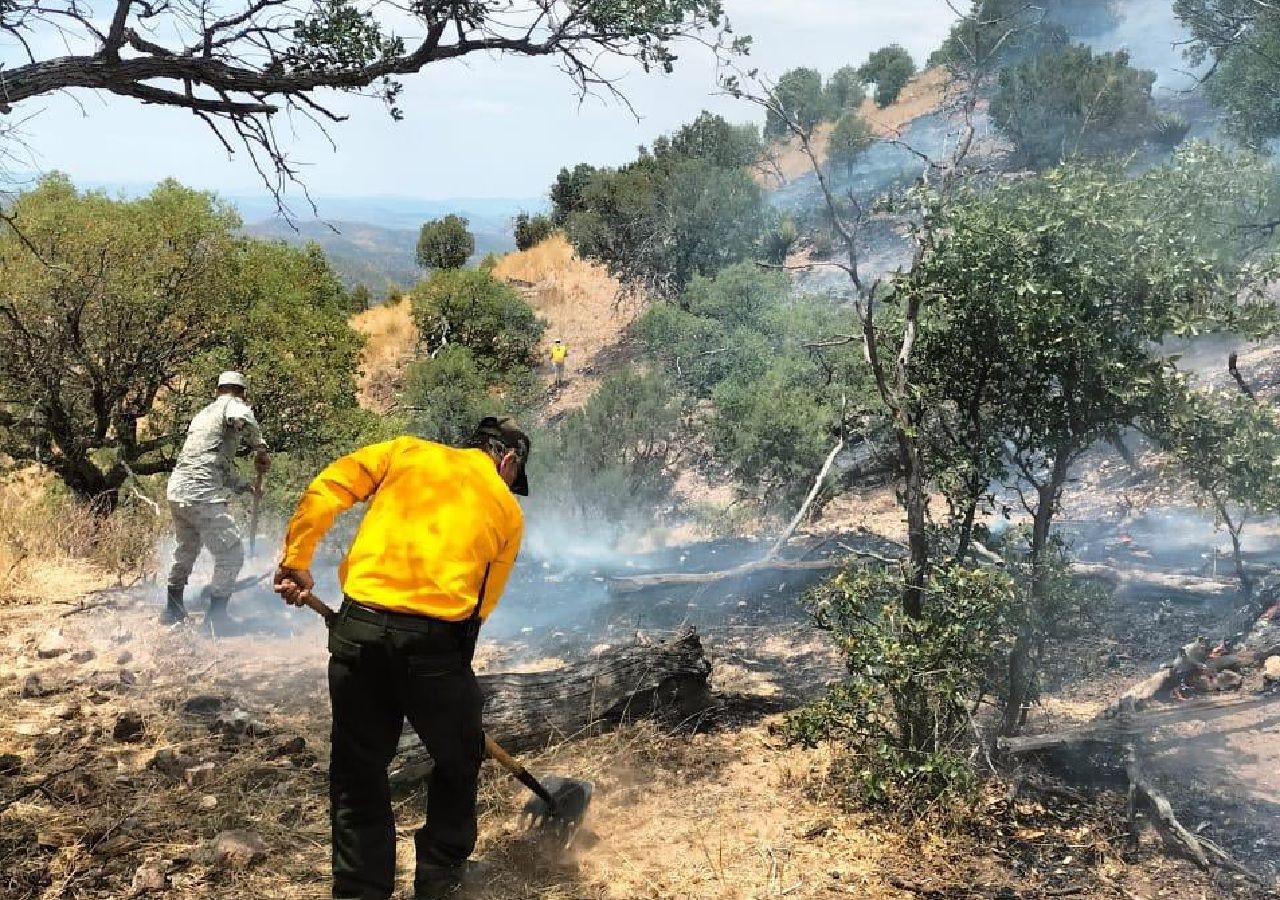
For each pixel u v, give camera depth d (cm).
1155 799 380
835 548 859
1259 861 360
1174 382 418
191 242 1104
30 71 477
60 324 1059
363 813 327
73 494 1102
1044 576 436
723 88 435
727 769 445
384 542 326
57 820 379
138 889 335
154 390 1139
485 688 474
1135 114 2092
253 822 388
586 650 634
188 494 663
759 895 345
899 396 429
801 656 611
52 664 589
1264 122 1323
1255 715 473
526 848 369
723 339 1762
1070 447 433
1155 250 400
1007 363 432
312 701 535
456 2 535
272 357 1101
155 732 480
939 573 420
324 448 1132
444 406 1805
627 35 536
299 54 540
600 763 446
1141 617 621
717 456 1253
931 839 379
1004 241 412
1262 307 411
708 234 2370
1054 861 366
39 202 1052
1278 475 416
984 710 496
